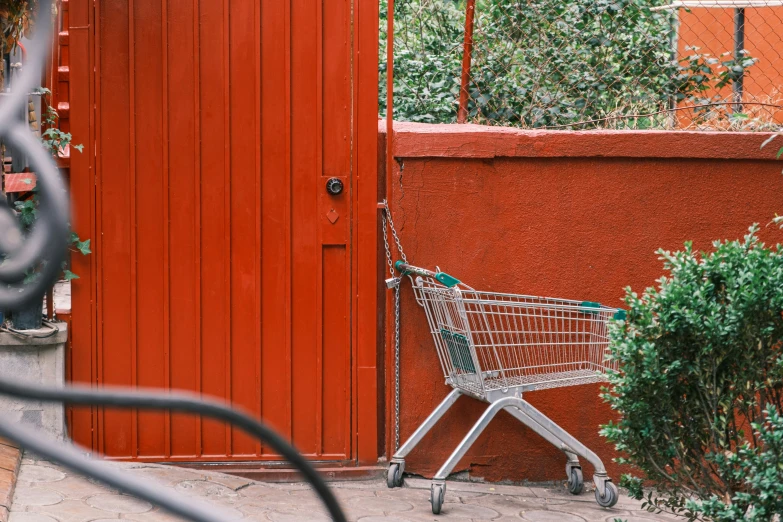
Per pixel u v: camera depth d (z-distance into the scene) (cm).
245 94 466
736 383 334
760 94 704
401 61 667
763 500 308
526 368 475
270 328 475
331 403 480
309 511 420
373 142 471
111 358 469
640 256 482
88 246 457
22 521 360
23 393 66
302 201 472
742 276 327
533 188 477
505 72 622
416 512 429
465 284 466
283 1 464
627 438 342
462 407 482
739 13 664
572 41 630
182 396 70
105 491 406
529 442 484
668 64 635
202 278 471
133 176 463
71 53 455
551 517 433
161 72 462
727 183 483
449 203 474
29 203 434
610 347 345
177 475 454
